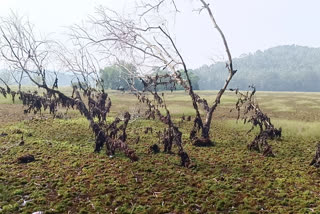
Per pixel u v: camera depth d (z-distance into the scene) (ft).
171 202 22.45
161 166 30.81
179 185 25.80
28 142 39.70
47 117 60.95
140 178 27.55
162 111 73.77
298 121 63.16
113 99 111.65
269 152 35.22
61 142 40.27
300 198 23.12
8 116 64.85
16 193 23.52
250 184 26.08
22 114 67.67
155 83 40.98
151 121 58.29
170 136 35.12
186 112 74.79
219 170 29.68
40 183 25.77
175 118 66.03
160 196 23.58
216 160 33.14
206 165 31.40
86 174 28.14
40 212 20.63
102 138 35.27
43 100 40.86
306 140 44.21
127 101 106.01
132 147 38.60
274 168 30.55
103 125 39.75
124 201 22.66
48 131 47.57
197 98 42.47
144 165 31.04
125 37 37.06
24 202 22.30
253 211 21.01
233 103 109.40
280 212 20.80
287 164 31.91
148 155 34.88
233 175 28.35
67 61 37.06
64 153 34.91
